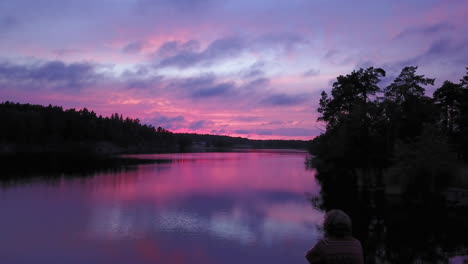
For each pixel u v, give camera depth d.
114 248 18.44
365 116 45.53
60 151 158.38
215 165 89.62
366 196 35.97
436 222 23.34
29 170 63.09
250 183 49.19
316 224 23.75
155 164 88.69
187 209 29.05
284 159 129.25
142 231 21.78
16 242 19.45
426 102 48.28
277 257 17.05
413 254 16.72
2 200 32.91
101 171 64.75
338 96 56.94
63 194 36.94
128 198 34.72
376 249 17.55
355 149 44.47
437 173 34.28
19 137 157.75
